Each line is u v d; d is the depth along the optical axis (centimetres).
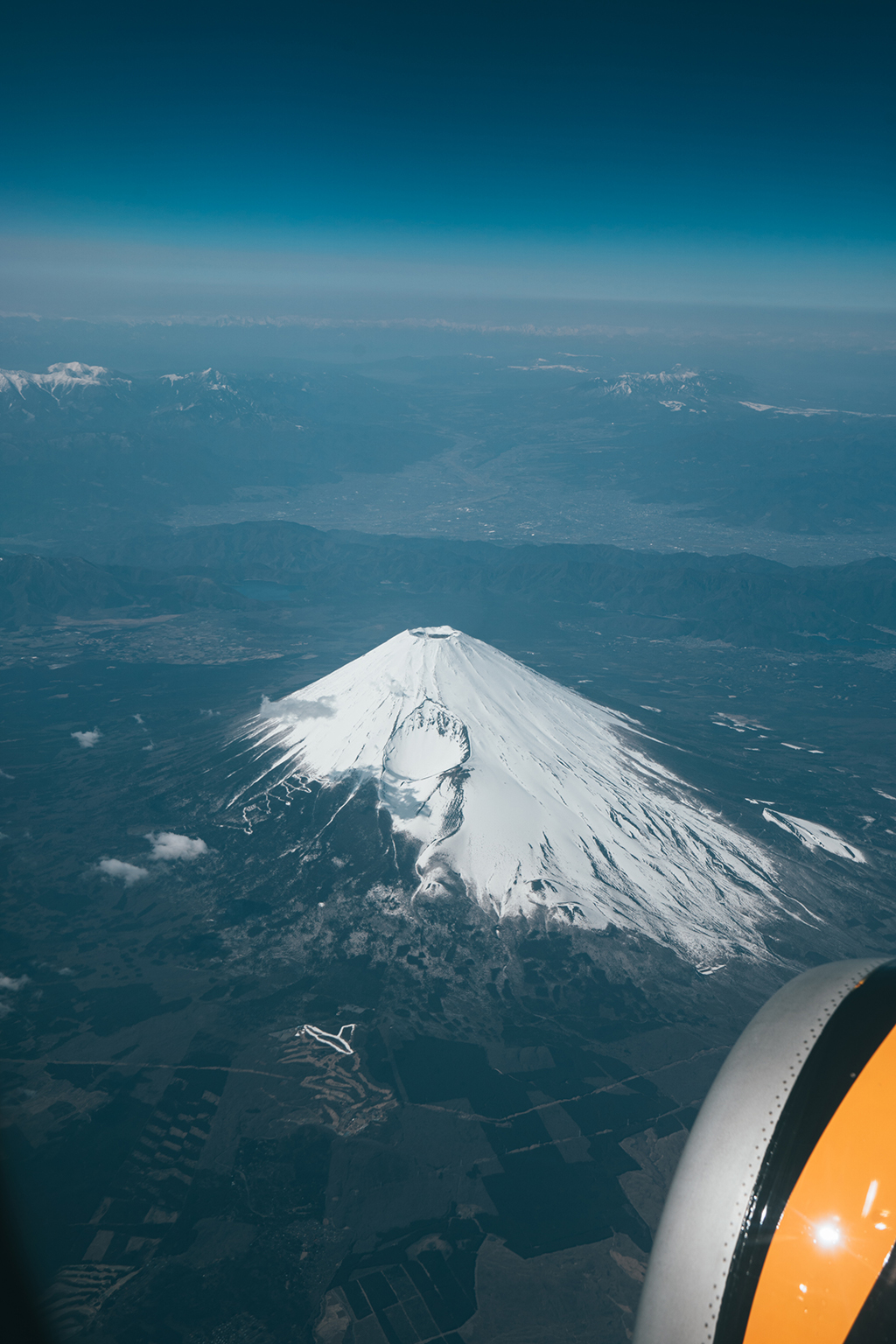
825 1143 604
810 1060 650
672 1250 644
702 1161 659
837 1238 569
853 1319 543
